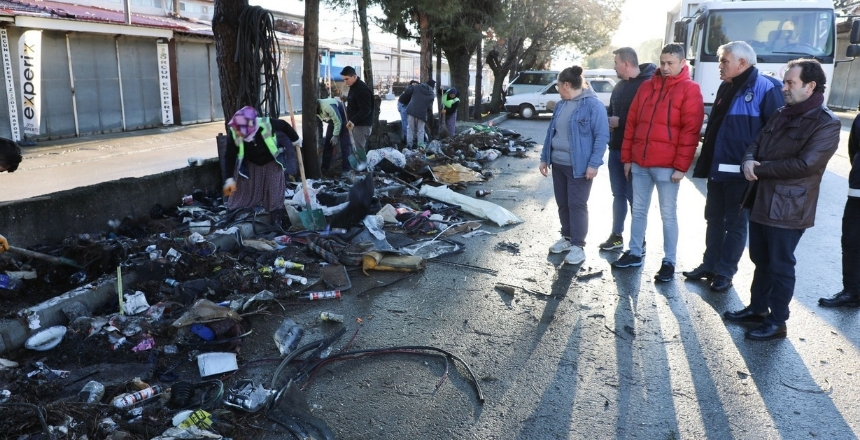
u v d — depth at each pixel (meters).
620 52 5.85
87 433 2.91
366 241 6.03
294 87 26.89
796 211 3.96
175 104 19.59
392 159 9.92
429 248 6.20
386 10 13.52
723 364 3.89
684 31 12.76
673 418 3.30
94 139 15.52
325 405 3.37
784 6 11.12
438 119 15.34
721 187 5.01
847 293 4.83
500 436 3.12
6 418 2.93
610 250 6.28
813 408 3.40
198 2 29.38
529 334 4.30
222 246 5.62
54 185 9.56
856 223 4.66
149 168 11.48
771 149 4.03
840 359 3.96
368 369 3.77
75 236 5.21
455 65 21.70
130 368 3.61
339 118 9.33
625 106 5.92
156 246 5.21
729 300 4.95
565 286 5.25
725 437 3.13
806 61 3.81
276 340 4.01
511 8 17.44
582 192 5.67
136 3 24.00
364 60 12.72
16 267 4.76
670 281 5.36
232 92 7.74
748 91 4.65
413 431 3.14
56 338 3.84
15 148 3.60
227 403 3.25
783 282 4.13
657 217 7.79
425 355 3.95
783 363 3.90
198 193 7.18
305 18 8.32
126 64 17.44
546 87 24.94
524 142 15.22
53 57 14.99
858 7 19.94
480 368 3.81
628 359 3.95
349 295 4.96
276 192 6.39
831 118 3.80
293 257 5.58
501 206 8.40
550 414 3.32
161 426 3.02
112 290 4.48
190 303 4.52
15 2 15.59
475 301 4.89
